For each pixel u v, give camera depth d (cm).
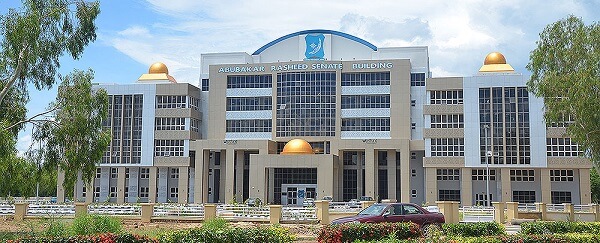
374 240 1653
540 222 2219
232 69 8144
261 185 7331
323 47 8312
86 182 3597
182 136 8075
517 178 7394
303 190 7650
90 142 3500
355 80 7862
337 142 7619
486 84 7369
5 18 3108
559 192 7262
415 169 7838
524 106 7225
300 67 7931
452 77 7481
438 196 7594
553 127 7100
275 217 3891
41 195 9850
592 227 2153
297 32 8406
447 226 2188
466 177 7331
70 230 2362
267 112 8000
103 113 3575
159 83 8362
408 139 7512
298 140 7506
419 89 7875
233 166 7756
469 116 7362
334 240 1822
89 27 3350
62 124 3350
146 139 8125
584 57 4234
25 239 1411
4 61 3120
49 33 3203
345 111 7806
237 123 8069
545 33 4472
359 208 4894
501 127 7250
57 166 3384
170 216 4091
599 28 4253
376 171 7581
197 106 8500
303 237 2658
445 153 7406
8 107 3303
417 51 8119
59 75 3359
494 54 7912
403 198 7306
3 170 3177
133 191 8169
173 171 8288
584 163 6994
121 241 1455
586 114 3938
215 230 1541
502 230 2209
